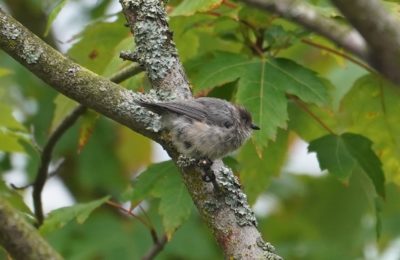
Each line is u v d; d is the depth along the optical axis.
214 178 7.16
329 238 15.99
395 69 3.54
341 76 14.20
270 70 9.27
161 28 8.06
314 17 3.87
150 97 7.74
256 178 10.73
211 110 8.57
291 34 9.60
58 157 15.61
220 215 7.08
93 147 15.66
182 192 9.48
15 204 10.77
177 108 7.61
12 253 5.94
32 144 11.22
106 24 10.70
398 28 3.51
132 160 15.88
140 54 8.01
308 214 16.45
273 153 10.65
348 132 9.83
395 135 10.72
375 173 9.66
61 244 13.80
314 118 10.33
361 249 15.66
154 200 14.32
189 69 9.80
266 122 8.84
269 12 4.03
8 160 15.57
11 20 7.89
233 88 9.81
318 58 15.45
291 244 15.98
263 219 16.72
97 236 14.11
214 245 15.06
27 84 15.93
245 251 6.84
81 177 15.46
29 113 15.78
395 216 16.00
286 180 17.09
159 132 7.61
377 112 10.66
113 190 15.49
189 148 7.92
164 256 14.20
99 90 7.67
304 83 9.22
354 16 3.53
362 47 3.66
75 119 10.62
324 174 16.39
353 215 15.96
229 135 8.52
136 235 14.12
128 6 8.22
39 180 11.22
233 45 12.01
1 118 11.76
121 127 15.79
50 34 16.09
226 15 9.85
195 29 10.66
